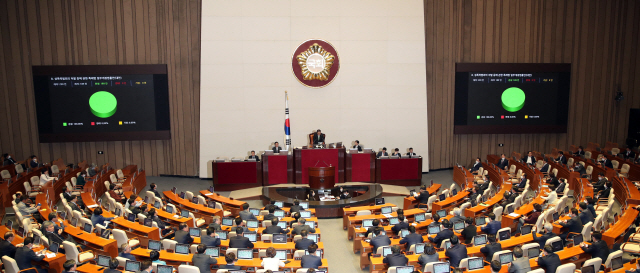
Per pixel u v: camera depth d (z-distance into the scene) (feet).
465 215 37.65
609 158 59.00
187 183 58.70
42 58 57.47
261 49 59.06
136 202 39.55
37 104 56.44
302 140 60.75
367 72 60.49
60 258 26.94
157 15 58.54
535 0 62.23
